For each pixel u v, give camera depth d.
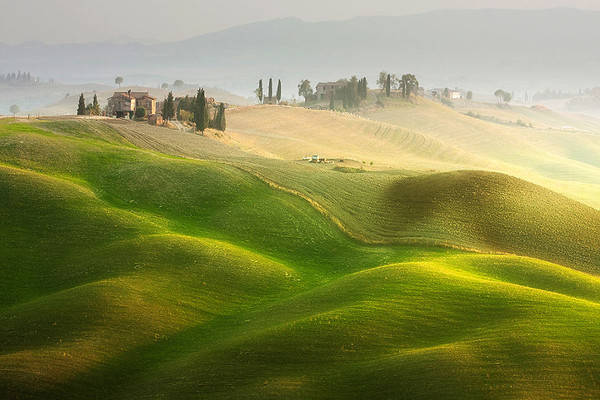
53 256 124.62
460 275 111.88
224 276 117.56
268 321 96.12
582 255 160.75
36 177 164.00
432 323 88.06
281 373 77.19
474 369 71.94
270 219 162.25
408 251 151.25
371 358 79.12
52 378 77.75
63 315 93.81
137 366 84.25
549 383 68.69
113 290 102.75
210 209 166.12
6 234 133.00
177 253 123.88
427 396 68.75
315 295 106.00
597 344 76.38
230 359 81.44
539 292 99.44
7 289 110.81
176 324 96.81
